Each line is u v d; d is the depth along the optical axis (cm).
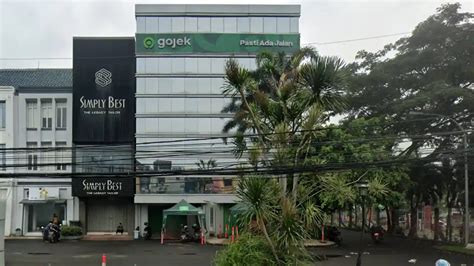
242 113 1361
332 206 2586
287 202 1156
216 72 4272
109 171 4222
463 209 3700
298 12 4291
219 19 4306
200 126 4234
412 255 2939
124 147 4234
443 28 3347
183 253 2991
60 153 4278
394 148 3375
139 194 4188
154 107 4256
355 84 3509
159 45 4281
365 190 1873
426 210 4422
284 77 1330
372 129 3027
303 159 1350
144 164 4159
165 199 4184
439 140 3331
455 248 3244
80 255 2889
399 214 5022
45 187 4319
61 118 4425
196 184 4203
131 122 4294
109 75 4322
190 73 4272
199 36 4278
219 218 4178
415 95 3381
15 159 4050
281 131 1258
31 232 4338
